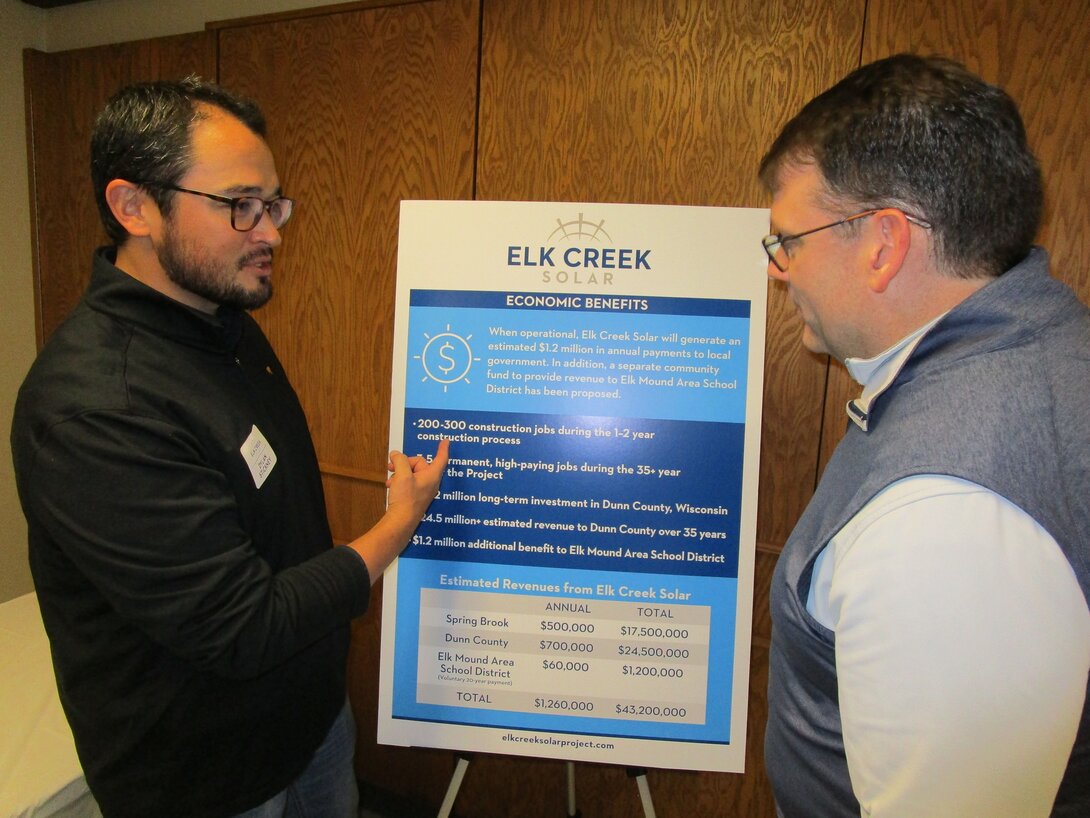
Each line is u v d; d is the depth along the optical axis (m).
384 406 1.87
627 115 1.55
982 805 0.52
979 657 0.52
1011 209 0.62
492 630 1.31
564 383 1.30
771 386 1.54
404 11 1.69
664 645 1.28
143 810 0.96
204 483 0.85
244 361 1.11
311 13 1.79
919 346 0.65
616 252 1.28
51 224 2.37
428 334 1.33
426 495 1.18
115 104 0.90
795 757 0.82
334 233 1.86
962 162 0.61
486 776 1.91
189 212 0.90
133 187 0.90
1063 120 1.24
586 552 1.29
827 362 1.48
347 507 1.96
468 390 1.32
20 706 1.45
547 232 1.30
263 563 0.90
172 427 0.85
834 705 0.75
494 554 1.31
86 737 0.95
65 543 0.81
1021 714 0.51
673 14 1.48
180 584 0.81
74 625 0.92
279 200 1.02
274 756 1.05
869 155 0.64
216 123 0.91
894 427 0.64
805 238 0.72
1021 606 0.51
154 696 0.92
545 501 1.30
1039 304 0.61
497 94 1.64
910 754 0.54
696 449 1.28
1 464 2.45
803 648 0.74
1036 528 0.53
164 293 0.97
